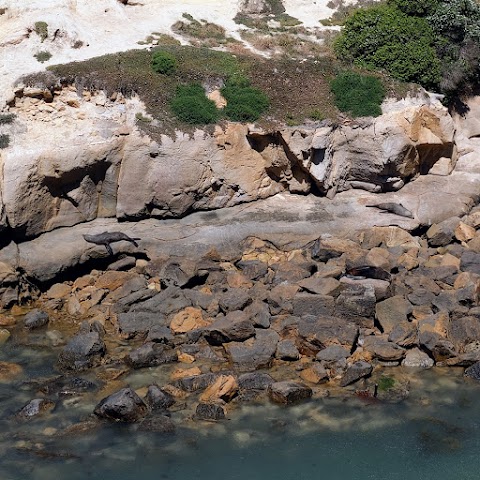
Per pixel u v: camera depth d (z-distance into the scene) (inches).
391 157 1274.6
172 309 1027.3
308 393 882.1
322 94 1332.4
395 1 1487.5
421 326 973.8
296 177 1300.4
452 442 827.4
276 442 823.1
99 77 1251.8
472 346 955.3
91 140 1185.4
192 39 1454.2
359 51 1416.1
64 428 835.4
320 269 1088.2
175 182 1221.1
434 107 1330.0
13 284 1073.5
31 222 1144.8
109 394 884.0
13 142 1159.0
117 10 1477.6
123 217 1222.9
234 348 940.6
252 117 1272.1
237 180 1267.2
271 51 1435.8
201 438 824.9
